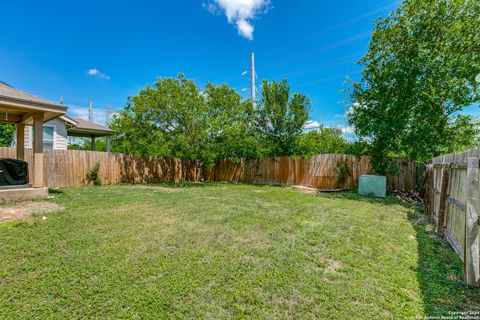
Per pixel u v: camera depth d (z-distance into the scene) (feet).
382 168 29.43
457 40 25.04
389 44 27.96
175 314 6.38
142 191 28.40
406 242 11.92
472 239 7.99
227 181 45.50
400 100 26.32
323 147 39.14
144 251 10.10
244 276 8.27
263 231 13.07
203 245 10.89
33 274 8.14
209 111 41.09
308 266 9.09
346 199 24.67
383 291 7.55
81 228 13.02
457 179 11.30
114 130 47.19
